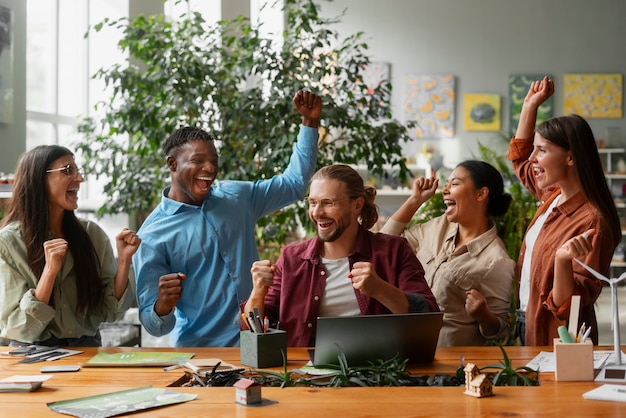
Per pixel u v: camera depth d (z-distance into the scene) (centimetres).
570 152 274
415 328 226
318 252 260
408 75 1115
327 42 511
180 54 485
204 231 293
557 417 174
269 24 925
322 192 251
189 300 293
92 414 179
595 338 284
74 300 278
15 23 465
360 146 500
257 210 318
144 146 507
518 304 321
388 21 1116
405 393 197
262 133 479
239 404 188
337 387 207
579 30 1118
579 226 269
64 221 279
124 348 263
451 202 308
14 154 465
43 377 216
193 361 231
